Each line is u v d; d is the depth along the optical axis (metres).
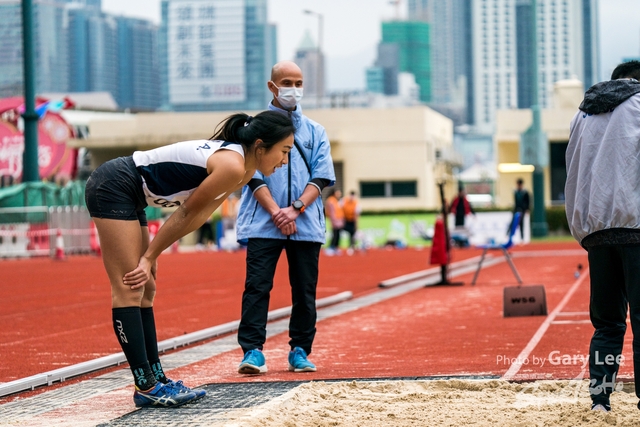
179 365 8.41
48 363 8.86
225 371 7.96
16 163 49.47
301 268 7.82
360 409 5.86
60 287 18.92
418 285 17.88
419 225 42.78
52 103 48.88
